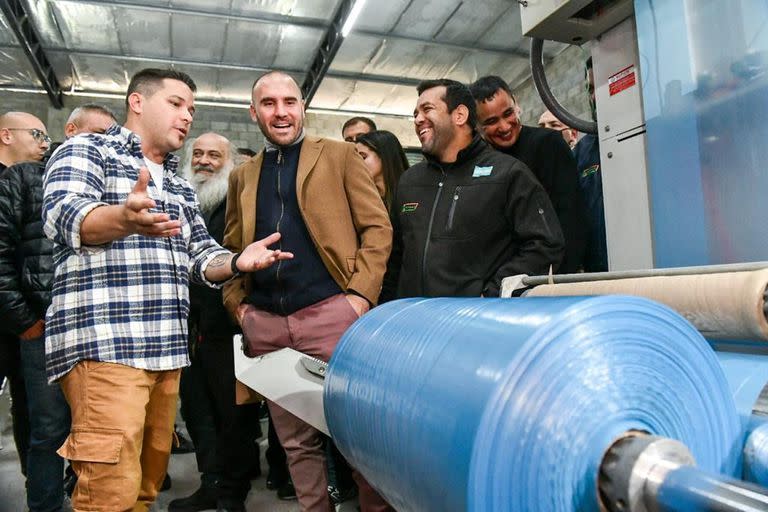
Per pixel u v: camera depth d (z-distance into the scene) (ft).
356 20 16.71
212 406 6.31
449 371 1.47
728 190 3.19
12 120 6.55
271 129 4.69
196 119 21.90
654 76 3.57
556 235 4.33
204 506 6.07
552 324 1.30
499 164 4.57
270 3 15.84
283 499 6.29
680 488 1.12
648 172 3.80
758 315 1.91
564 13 3.90
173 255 4.03
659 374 1.39
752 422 1.67
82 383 3.57
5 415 9.83
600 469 1.27
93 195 3.52
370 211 4.72
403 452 1.56
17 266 5.24
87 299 3.61
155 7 15.53
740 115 3.12
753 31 3.04
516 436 1.23
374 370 1.90
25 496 6.41
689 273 2.32
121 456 3.51
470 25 17.07
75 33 16.97
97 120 6.55
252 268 3.83
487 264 4.50
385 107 23.03
